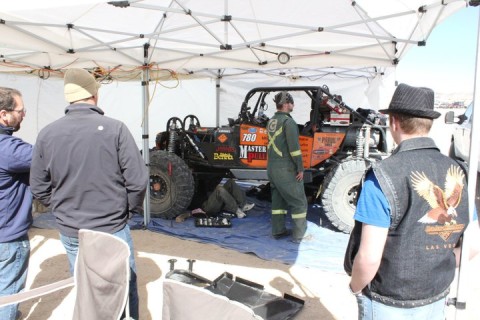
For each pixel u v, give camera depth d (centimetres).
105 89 861
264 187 642
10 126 223
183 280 315
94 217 208
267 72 841
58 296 331
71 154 202
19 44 391
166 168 519
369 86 833
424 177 133
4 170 215
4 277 226
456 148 709
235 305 133
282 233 461
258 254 413
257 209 585
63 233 213
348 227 469
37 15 374
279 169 424
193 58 536
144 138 500
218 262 397
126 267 163
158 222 517
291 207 443
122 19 420
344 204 471
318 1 389
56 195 211
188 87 924
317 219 537
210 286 315
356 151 500
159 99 914
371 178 136
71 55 451
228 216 544
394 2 369
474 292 323
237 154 529
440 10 342
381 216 132
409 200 132
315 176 539
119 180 212
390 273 139
